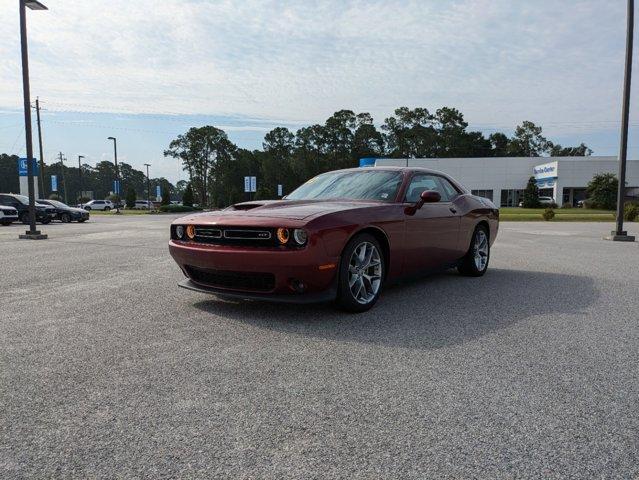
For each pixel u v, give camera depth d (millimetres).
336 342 3143
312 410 2146
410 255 4500
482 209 5852
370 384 2441
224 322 3646
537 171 58062
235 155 101250
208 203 100375
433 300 4469
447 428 1989
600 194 45812
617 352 2973
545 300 4488
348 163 104500
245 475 1652
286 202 4422
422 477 1644
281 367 2682
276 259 3465
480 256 5902
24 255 8297
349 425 2010
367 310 4020
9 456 1773
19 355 2896
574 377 2557
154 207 69750
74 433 1943
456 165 60031
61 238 12453
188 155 98250
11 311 4039
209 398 2271
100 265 6914
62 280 5605
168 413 2117
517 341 3186
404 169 5023
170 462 1733
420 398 2275
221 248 3686
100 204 67000
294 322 3643
